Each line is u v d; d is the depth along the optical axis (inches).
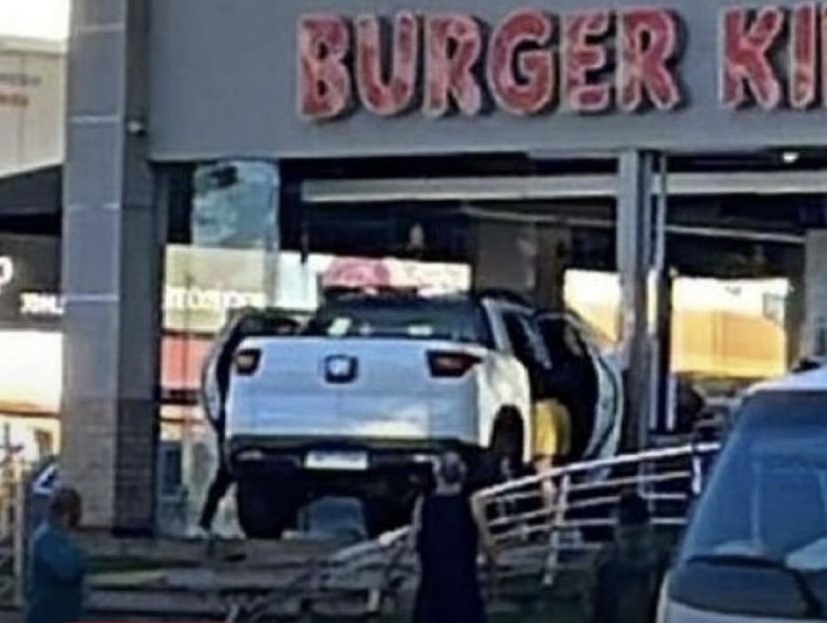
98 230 1056.8
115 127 1051.3
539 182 1074.7
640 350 975.0
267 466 883.4
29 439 1488.7
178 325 1067.3
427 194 1092.5
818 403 380.8
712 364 1314.0
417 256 1187.9
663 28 955.3
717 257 1298.0
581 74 967.0
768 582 355.3
